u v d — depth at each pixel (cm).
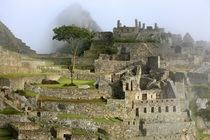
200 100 12562
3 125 6912
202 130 11875
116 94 10788
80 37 14325
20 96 8512
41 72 12356
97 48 16450
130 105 10369
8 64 10094
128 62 13450
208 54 18762
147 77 12575
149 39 17438
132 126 9838
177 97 11619
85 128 8769
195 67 15588
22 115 7456
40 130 6469
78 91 10081
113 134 9331
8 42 16588
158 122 10700
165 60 14912
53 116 8350
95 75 12238
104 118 9675
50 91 9838
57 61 14912
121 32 18175
